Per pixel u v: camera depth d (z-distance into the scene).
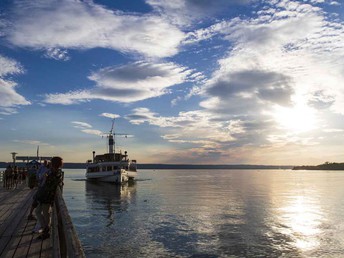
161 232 25.73
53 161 10.38
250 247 21.64
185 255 19.78
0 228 11.84
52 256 8.59
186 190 74.75
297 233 25.91
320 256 19.88
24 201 19.75
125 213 35.94
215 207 41.41
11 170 29.44
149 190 74.31
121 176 86.69
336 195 64.94
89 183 98.25
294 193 69.50
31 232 11.22
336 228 28.12
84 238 23.66
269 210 39.25
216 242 22.78
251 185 102.25
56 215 11.73
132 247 21.34
